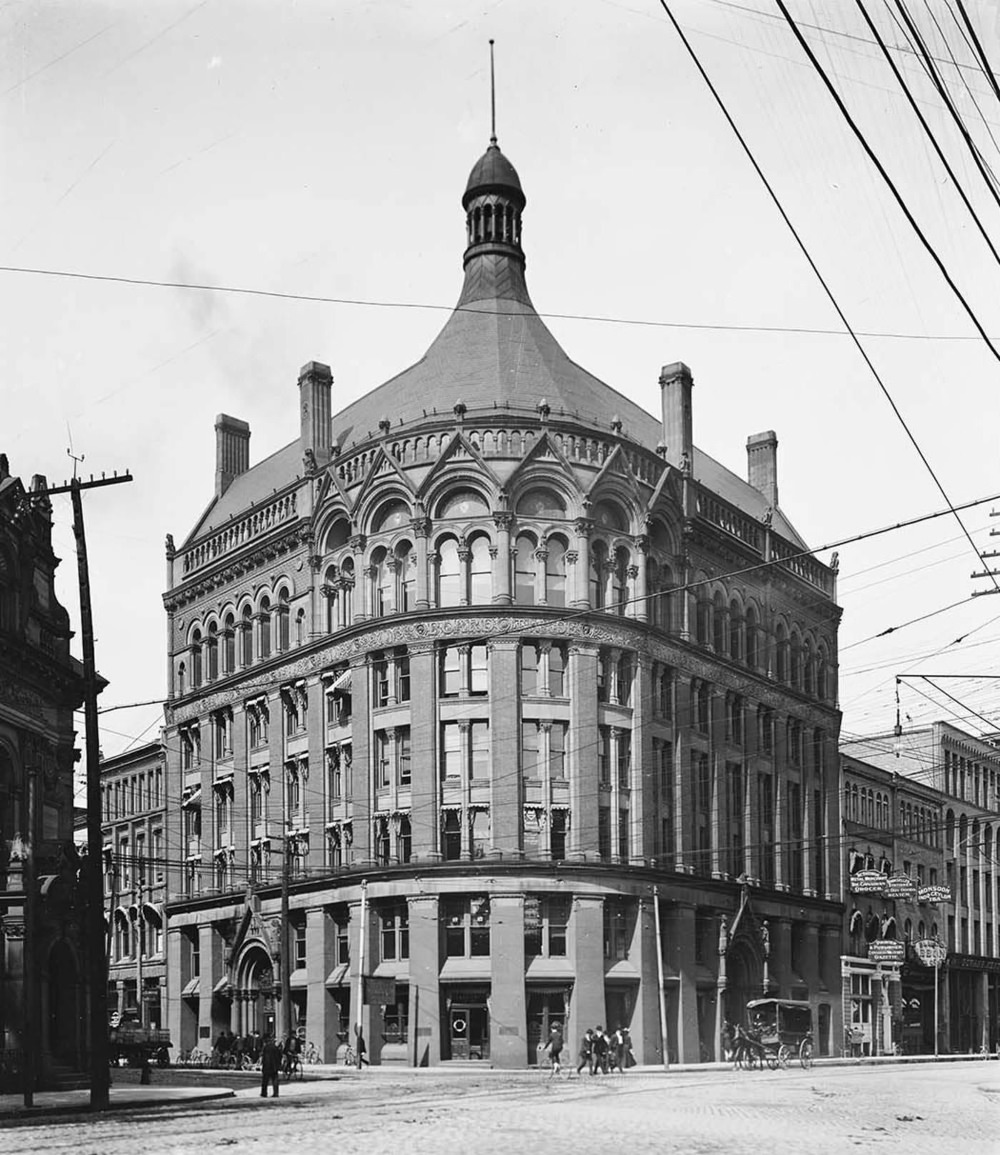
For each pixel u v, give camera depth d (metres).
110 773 97.75
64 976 46.91
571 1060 62.53
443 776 65.19
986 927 114.25
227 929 78.00
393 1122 29.67
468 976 62.84
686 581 73.94
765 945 77.06
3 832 46.22
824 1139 26.52
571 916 64.06
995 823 118.81
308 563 73.88
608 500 68.69
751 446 95.19
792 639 86.25
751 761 79.19
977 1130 29.27
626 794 67.56
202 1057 75.38
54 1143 25.17
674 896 69.31
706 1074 56.12
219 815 80.62
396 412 72.75
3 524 46.19
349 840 69.06
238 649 79.88
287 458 84.12
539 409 67.44
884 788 100.88
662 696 71.38
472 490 67.19
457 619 65.50
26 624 47.62
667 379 77.38
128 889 92.50
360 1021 65.00
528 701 65.19
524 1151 23.22
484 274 75.94
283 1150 23.39
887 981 93.62
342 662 70.19
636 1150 23.62
